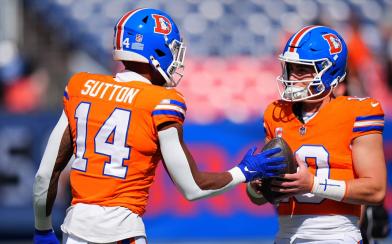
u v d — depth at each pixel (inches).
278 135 585.0
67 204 1116.5
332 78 574.9
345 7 1692.9
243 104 1435.8
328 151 562.3
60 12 1656.0
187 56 1577.3
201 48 1600.6
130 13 581.6
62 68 1611.7
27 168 1173.1
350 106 563.5
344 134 561.0
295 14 1674.5
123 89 563.2
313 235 566.6
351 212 572.1
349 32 1519.4
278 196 564.1
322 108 571.5
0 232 1173.1
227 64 1540.4
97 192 553.3
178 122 549.6
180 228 1142.3
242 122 1203.9
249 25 1652.3
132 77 574.6
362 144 556.4
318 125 567.5
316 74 567.2
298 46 567.8
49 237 615.5
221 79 1478.8
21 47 1641.2
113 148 553.3
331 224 564.7
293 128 577.9
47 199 595.8
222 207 1151.0
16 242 1177.4
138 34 568.7
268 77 1493.6
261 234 1151.6
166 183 1144.8
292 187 554.9
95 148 558.6
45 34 1651.1
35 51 1631.4
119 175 551.2
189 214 1146.0
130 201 551.5
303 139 571.5
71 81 588.4
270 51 1612.9
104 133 556.1
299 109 582.9
